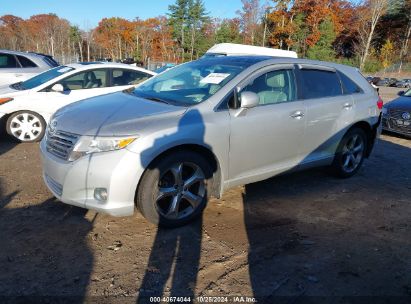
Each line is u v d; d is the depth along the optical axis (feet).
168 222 11.30
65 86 21.45
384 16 192.44
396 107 27.86
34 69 30.50
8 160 17.49
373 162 20.53
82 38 220.43
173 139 10.62
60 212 12.25
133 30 208.74
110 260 9.80
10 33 218.79
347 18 189.37
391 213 13.57
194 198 11.72
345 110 15.61
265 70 13.26
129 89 14.90
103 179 10.07
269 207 13.48
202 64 14.64
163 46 202.69
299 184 16.06
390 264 10.19
